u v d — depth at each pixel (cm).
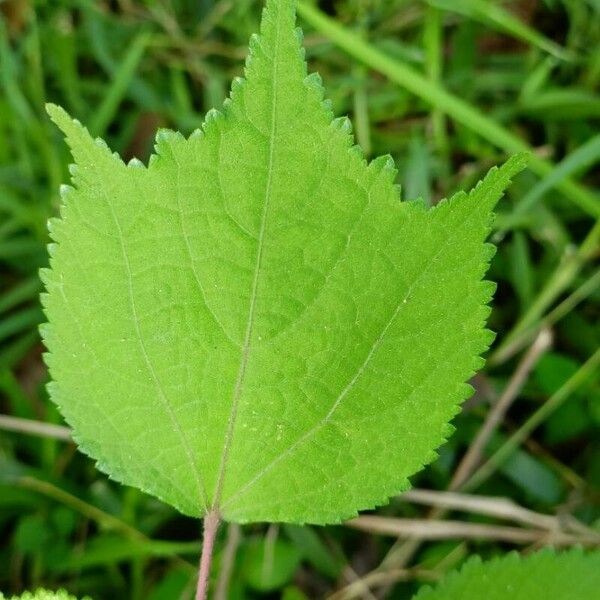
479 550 29
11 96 33
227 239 14
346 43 30
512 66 35
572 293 31
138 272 14
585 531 28
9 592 29
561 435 30
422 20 34
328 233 14
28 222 33
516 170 14
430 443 15
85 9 35
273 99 13
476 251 14
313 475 15
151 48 36
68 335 15
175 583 28
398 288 14
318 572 29
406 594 28
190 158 14
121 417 15
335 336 14
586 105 32
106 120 34
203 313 14
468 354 14
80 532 30
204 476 16
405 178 33
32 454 32
